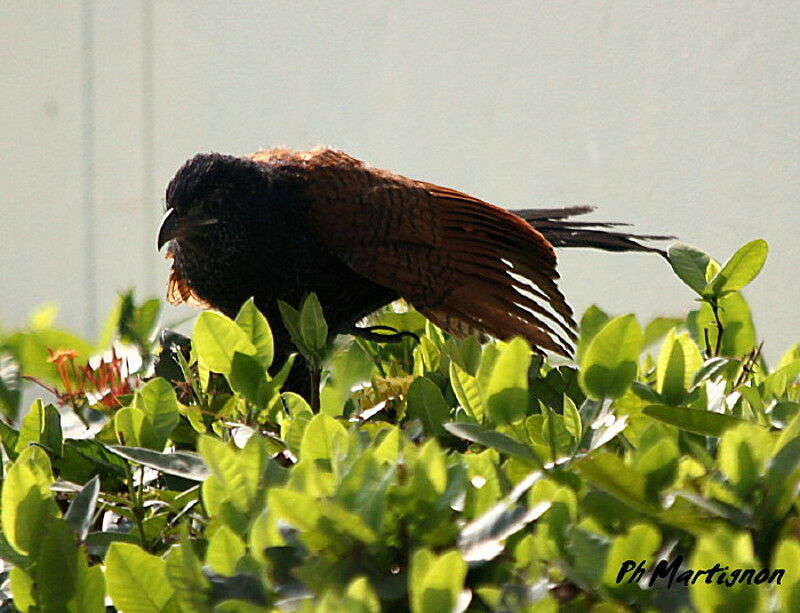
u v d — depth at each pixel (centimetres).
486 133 1138
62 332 736
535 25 1095
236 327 442
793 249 897
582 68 1055
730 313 539
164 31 1512
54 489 396
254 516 331
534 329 731
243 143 1405
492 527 301
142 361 676
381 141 1241
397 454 321
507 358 353
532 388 507
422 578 265
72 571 318
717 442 382
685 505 314
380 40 1244
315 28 1311
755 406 416
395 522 298
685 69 977
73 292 1702
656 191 1001
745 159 934
